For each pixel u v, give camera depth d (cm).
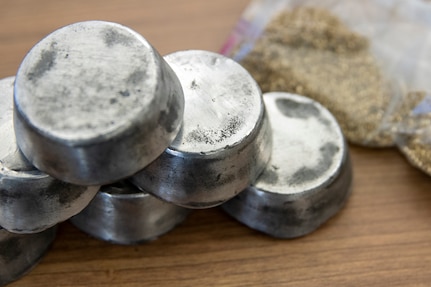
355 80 47
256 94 38
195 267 40
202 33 49
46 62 35
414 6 49
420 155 43
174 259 41
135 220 39
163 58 37
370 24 49
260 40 49
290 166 40
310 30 49
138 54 34
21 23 50
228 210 41
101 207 39
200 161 36
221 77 38
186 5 51
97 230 40
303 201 39
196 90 37
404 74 47
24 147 34
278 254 41
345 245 41
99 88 34
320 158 40
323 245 41
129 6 51
